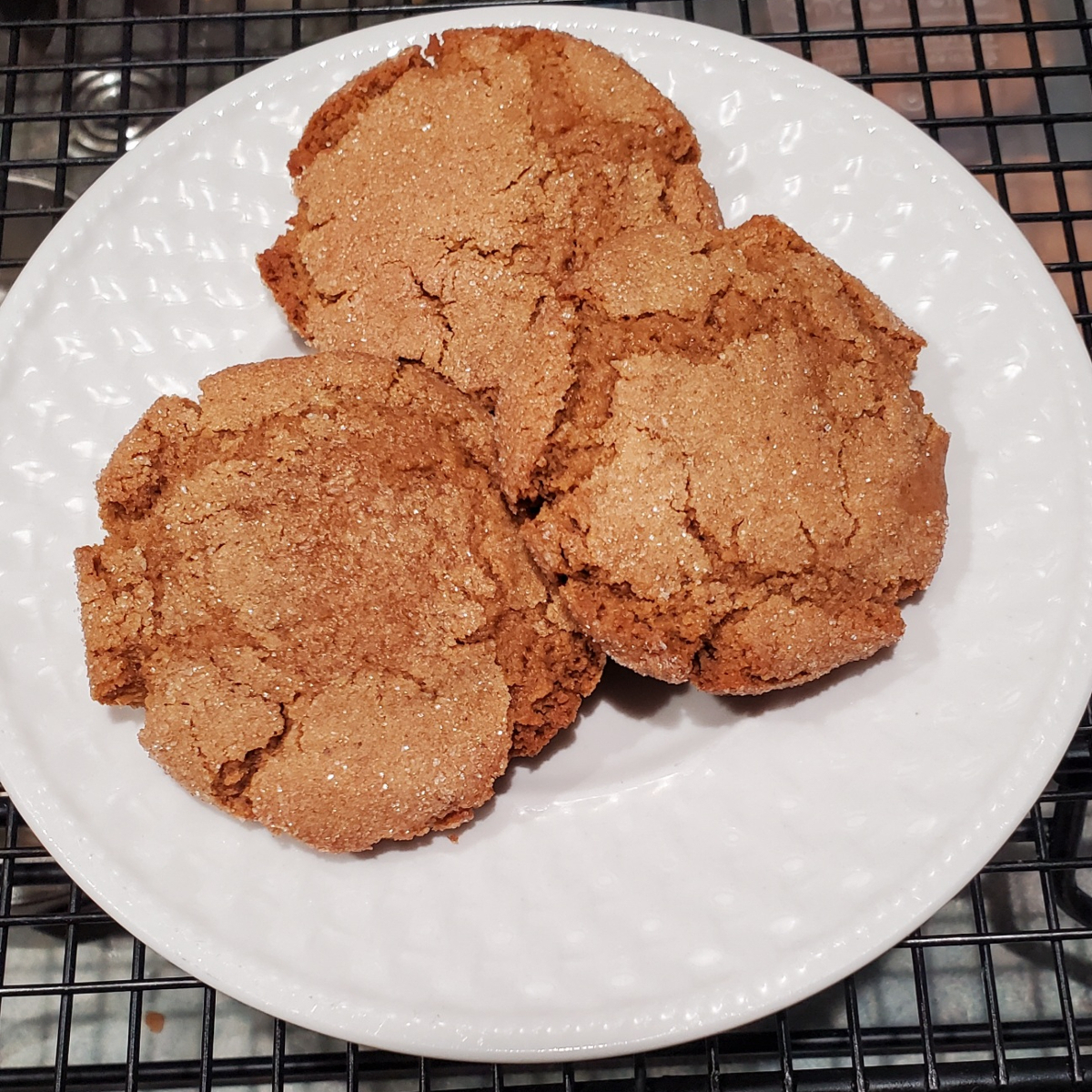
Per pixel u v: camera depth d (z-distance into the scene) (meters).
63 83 0.29
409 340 0.23
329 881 0.21
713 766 0.22
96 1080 0.24
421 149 0.23
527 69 0.23
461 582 0.21
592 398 0.21
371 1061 0.24
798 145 0.25
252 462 0.21
